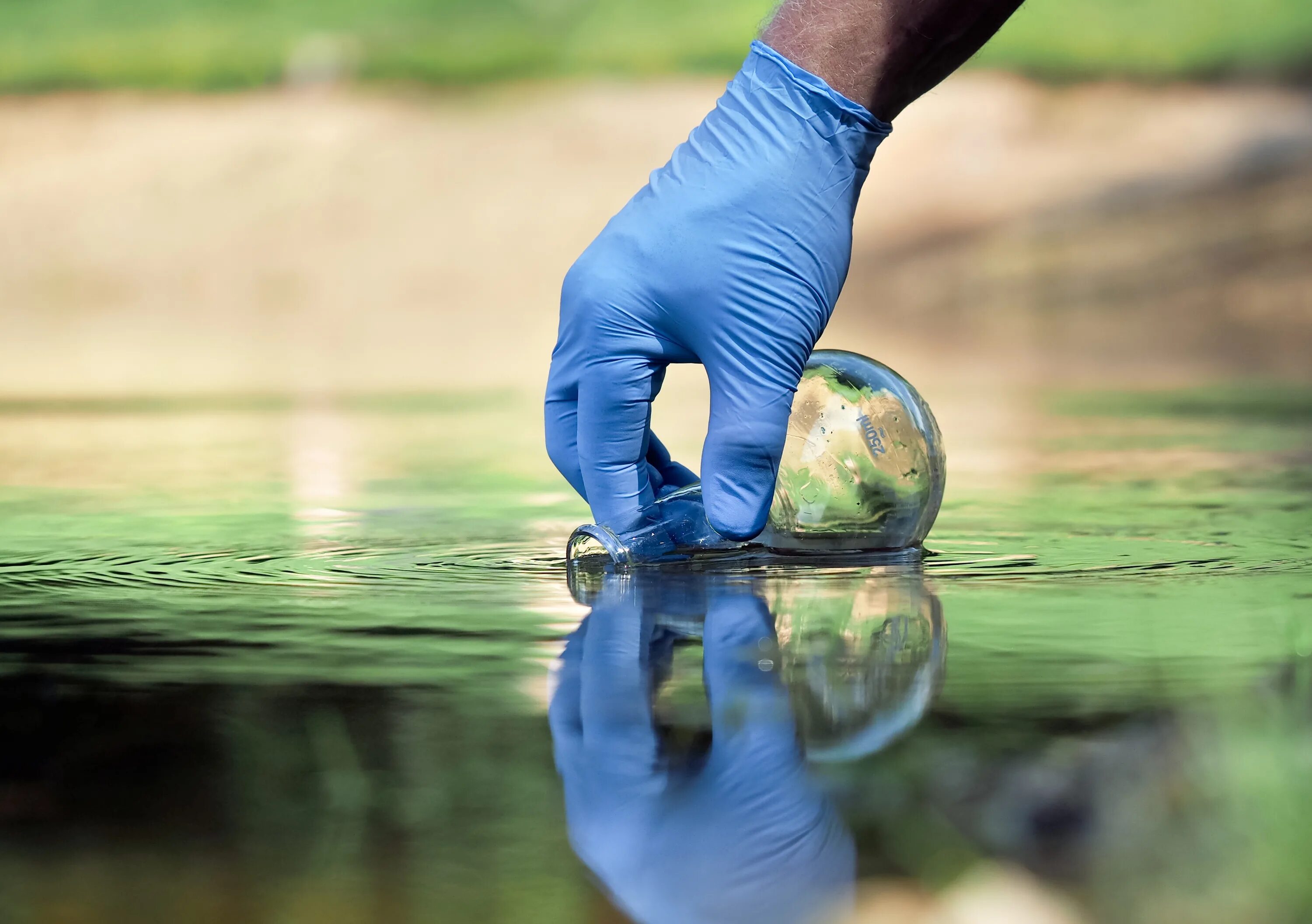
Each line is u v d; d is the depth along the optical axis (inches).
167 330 177.6
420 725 41.8
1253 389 104.4
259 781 38.0
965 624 46.0
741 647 44.9
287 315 195.0
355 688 43.0
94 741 41.3
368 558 51.9
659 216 52.1
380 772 38.7
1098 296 175.9
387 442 74.6
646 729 41.6
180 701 42.6
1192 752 39.3
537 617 46.8
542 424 84.7
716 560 51.6
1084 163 215.0
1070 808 35.6
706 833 34.3
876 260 198.2
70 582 49.5
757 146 52.0
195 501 60.1
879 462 52.0
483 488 62.5
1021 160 218.8
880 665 43.8
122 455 69.9
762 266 51.7
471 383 116.7
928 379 114.3
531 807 35.9
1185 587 48.6
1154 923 29.7
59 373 125.5
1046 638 45.1
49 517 57.2
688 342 52.2
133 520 56.8
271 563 51.4
